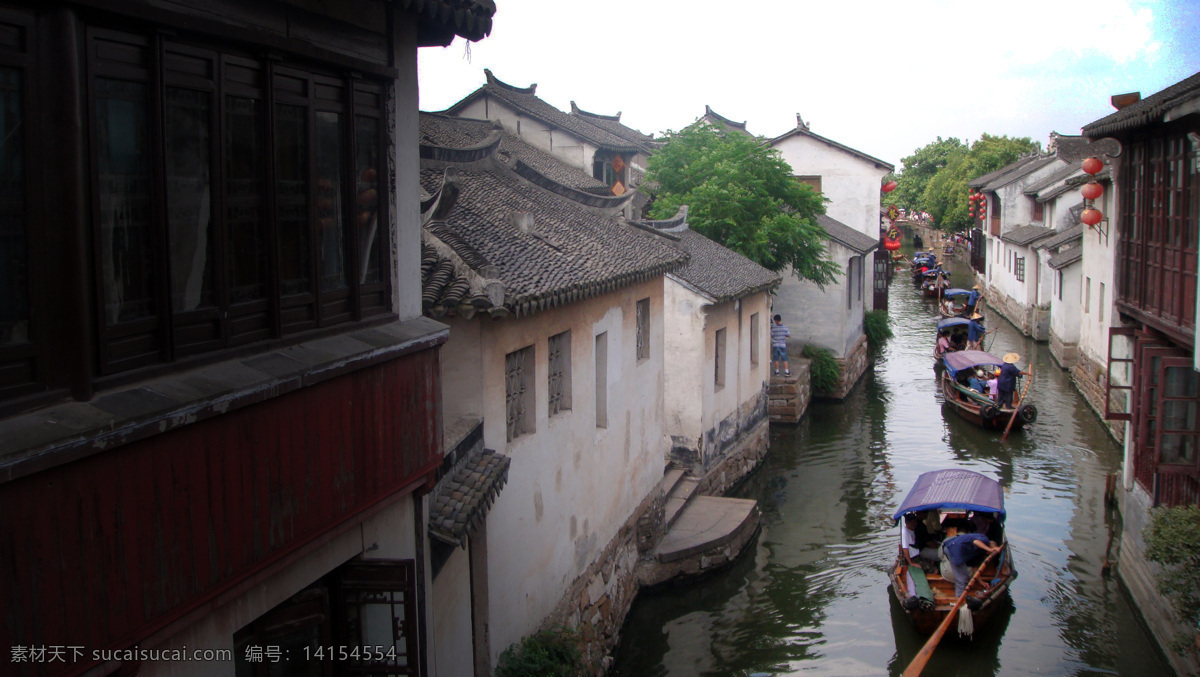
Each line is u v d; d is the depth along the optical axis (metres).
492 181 12.70
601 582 11.51
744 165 23.94
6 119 3.36
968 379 25.66
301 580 5.03
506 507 8.65
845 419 23.89
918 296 48.66
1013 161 58.62
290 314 4.96
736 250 23.27
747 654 11.69
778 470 19.72
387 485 5.69
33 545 3.28
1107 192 22.58
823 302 26.39
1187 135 10.62
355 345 5.34
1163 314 11.77
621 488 12.41
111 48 3.75
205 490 4.11
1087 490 17.73
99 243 3.70
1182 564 10.06
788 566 14.40
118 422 3.56
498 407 8.48
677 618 12.70
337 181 5.40
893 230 53.22
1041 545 15.04
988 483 13.72
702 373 16.45
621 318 12.27
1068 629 12.16
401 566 5.51
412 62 6.16
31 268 3.46
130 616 3.70
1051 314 32.28
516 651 8.64
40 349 3.51
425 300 7.46
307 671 5.31
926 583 11.92
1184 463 10.88
